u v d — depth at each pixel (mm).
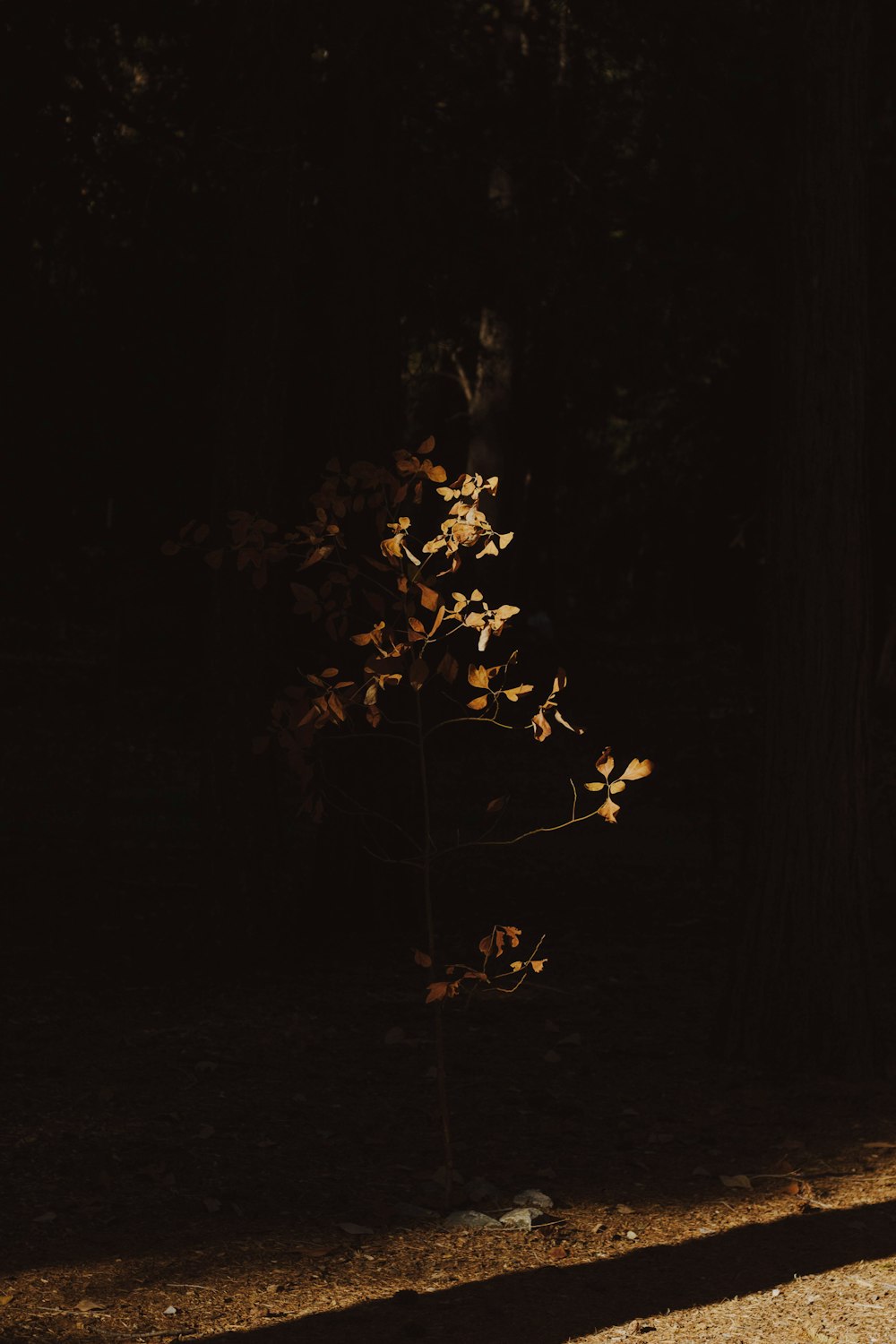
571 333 13672
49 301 13297
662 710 24859
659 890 13141
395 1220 5336
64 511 14711
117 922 11336
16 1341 4266
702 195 12648
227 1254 4988
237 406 9406
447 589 20234
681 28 10812
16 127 11773
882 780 15719
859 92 7309
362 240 10727
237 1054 7516
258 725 9578
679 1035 8070
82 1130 6234
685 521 37500
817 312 7273
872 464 25062
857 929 7410
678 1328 4375
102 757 14312
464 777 19844
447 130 12602
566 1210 5473
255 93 9531
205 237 12422
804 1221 5367
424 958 5699
